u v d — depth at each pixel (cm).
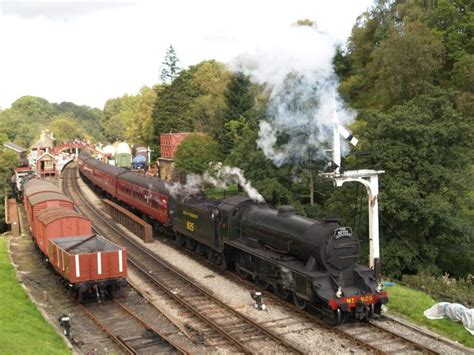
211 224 2117
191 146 4172
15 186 4544
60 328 1430
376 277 1623
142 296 1747
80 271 1628
